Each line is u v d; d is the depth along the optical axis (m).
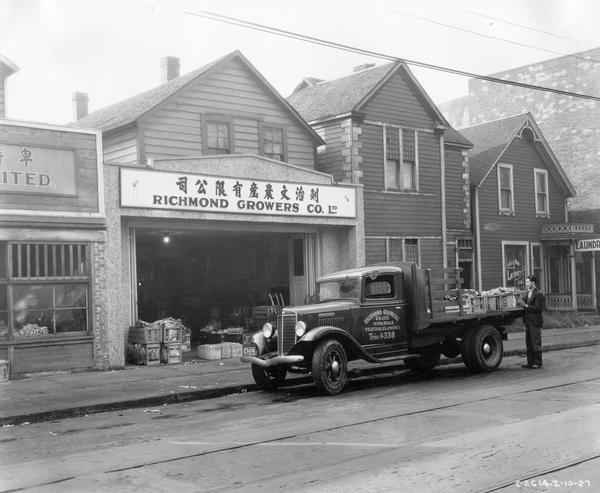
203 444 7.86
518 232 27.66
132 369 14.68
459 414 9.18
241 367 14.95
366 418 9.17
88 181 14.49
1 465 7.16
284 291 20.77
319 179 18.75
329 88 23.78
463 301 13.83
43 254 13.97
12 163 13.53
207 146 18.00
